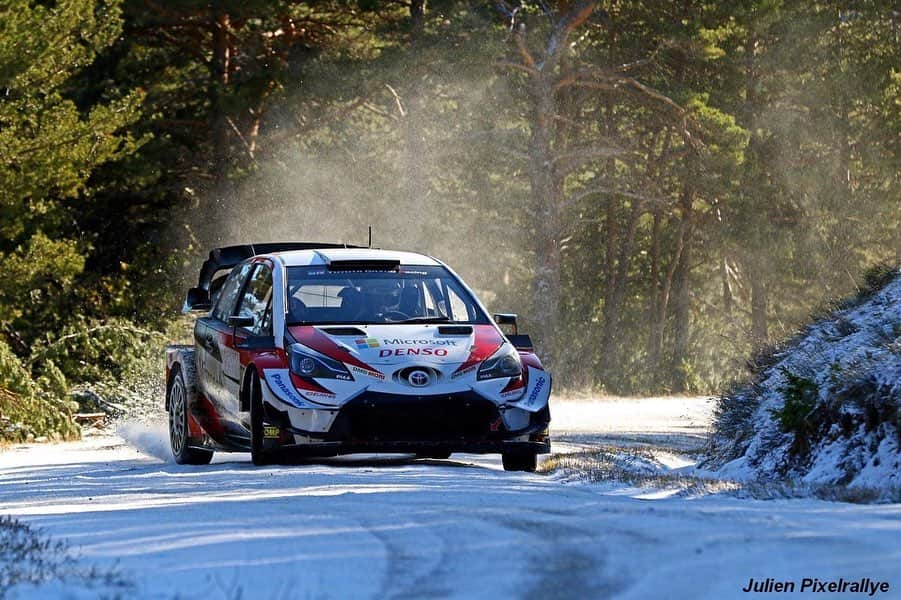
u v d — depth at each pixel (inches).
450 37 4798.2
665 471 1430.9
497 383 1295.5
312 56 4970.5
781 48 5689.0
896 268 1765.5
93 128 3631.9
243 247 1631.4
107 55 4793.3
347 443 1263.5
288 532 729.0
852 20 5757.9
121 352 3166.8
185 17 4756.4
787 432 1323.8
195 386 1504.7
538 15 5167.3
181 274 4913.9
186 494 1030.4
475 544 668.1
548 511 797.9
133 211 4977.9
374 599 535.8
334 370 1278.3
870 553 589.9
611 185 5880.9
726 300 6875.0
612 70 5374.0
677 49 5639.8
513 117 5649.6
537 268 5310.0
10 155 3457.2
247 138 5216.5
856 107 5890.8
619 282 6569.9
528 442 1304.1
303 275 1409.9
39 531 757.9
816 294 6368.1
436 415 1269.7
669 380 6082.7
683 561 591.2
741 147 5398.6
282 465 1311.5
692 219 6412.4
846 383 1228.5
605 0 5457.7
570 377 5300.2
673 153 5856.3
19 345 3988.7
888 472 1108.5
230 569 607.8
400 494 944.9
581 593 536.4
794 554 594.2
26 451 2057.1
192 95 5118.1
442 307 1416.1
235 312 1473.9
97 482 1203.9
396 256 1466.5
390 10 5147.6
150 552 667.4
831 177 5880.9
